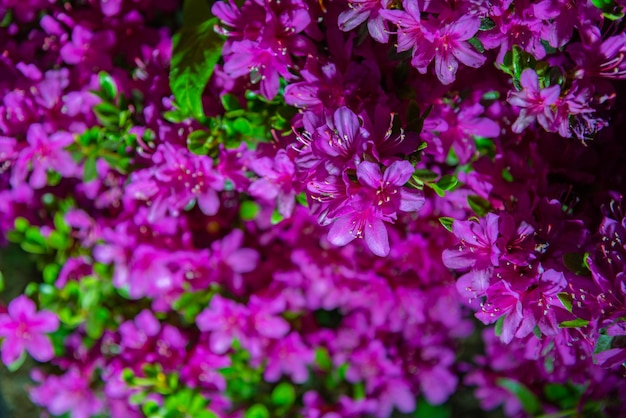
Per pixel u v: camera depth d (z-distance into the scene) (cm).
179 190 64
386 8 55
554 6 56
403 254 70
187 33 62
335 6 59
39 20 73
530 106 56
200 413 73
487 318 56
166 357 73
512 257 55
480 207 61
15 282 81
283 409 77
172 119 62
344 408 78
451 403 84
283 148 60
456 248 56
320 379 81
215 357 73
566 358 63
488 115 64
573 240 57
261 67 59
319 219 53
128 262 71
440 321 77
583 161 63
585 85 56
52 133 67
